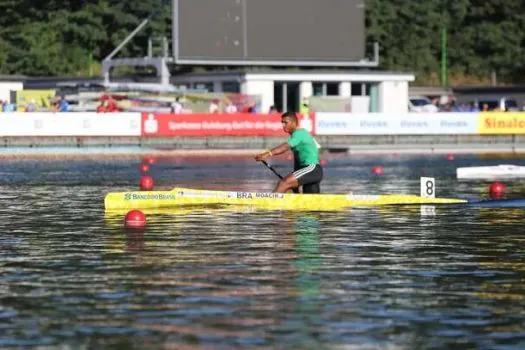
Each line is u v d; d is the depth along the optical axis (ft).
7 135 351.46
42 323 79.46
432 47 651.25
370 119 386.52
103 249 117.08
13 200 182.50
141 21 590.14
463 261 108.78
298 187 168.55
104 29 591.37
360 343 73.72
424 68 630.74
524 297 89.20
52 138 355.97
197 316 81.71
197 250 116.06
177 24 441.27
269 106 454.40
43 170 271.28
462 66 643.04
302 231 134.00
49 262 107.55
